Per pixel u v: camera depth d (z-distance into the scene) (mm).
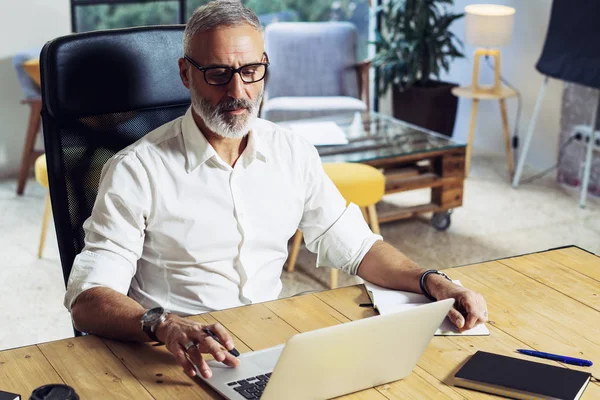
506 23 4344
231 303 1758
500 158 4957
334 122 4035
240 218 1724
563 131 4449
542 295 1629
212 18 1599
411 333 1275
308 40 4848
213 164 1698
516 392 1271
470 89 4641
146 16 4934
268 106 4578
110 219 1632
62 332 2896
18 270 3381
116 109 1821
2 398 1185
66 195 1769
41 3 4574
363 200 3221
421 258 3541
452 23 5262
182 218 1683
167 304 1741
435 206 3783
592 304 1594
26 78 4203
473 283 1674
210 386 1296
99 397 1263
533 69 4676
